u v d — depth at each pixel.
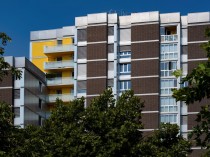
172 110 83.19
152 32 86.19
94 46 87.81
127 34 87.50
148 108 83.69
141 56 85.75
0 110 27.89
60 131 46.19
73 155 44.03
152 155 44.75
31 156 29.81
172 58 85.19
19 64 85.38
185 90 14.50
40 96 90.69
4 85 84.69
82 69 87.81
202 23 85.25
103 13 88.38
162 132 47.59
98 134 46.00
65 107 47.41
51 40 98.94
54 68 94.81
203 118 14.91
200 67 14.24
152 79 84.50
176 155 45.81
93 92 86.31
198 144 14.98
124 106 47.00
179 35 85.62
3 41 28.22
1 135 27.92
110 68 86.81
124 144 44.38
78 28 89.19
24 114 84.50
